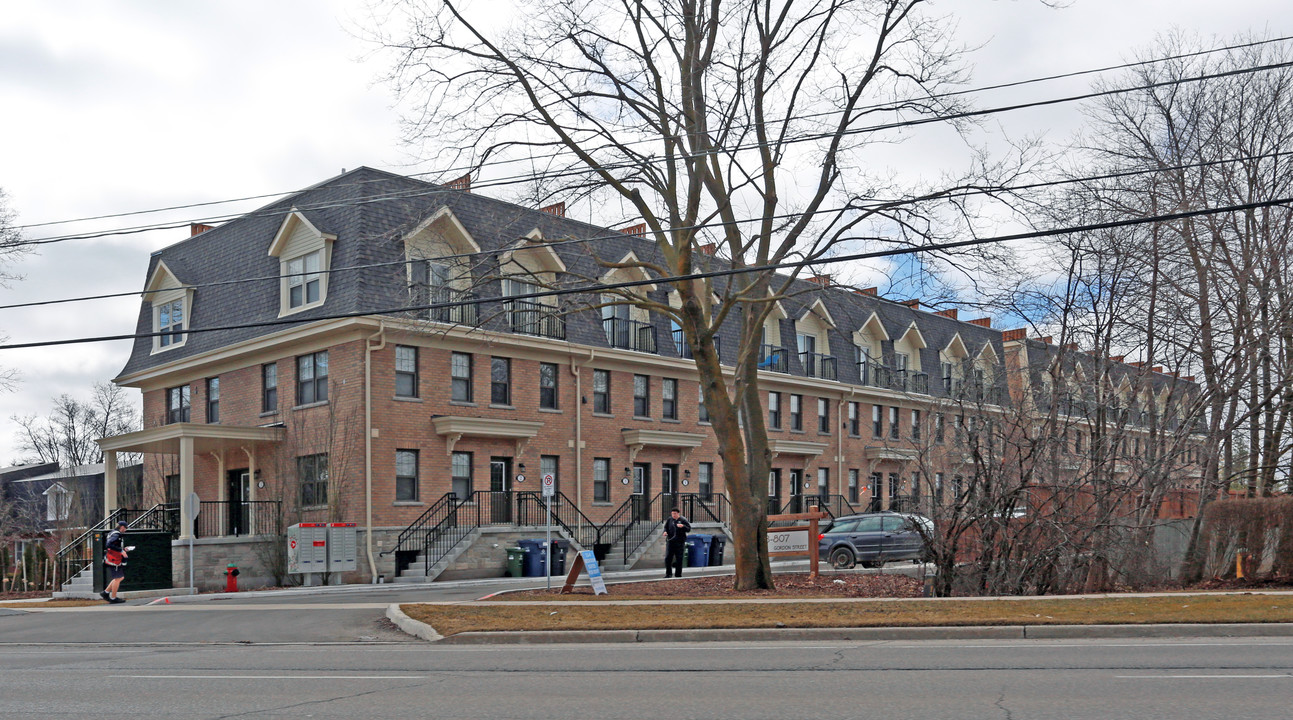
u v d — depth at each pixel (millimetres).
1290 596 17969
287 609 21078
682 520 26734
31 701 10680
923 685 10617
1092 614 15844
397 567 30844
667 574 26641
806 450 43562
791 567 33438
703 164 21188
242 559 29797
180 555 28391
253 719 9414
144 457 38031
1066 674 11195
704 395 21984
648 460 38469
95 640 17594
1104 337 24984
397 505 31188
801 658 12984
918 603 17688
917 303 21203
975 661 12359
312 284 32375
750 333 22734
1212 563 22984
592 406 36750
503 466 34250
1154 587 21938
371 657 14109
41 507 55250
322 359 32156
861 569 30219
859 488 46938
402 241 30844
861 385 46719
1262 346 24234
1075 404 23516
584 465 36188
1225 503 22484
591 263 36344
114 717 9641
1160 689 10141
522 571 32406
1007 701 9594
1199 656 12500
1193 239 24812
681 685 10930
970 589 19953
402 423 31594
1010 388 26500
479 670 12461
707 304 22312
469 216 33188
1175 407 23078
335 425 30922
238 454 34406
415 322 25297
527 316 34250
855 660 12680
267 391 33969
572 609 18078
